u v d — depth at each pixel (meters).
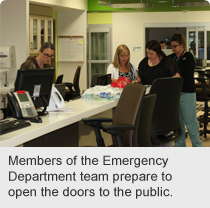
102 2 8.57
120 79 5.03
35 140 3.74
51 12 9.48
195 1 8.34
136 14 11.12
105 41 11.30
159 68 4.87
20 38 7.57
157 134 3.79
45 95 3.51
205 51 11.13
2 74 7.39
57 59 11.45
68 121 3.34
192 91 5.06
